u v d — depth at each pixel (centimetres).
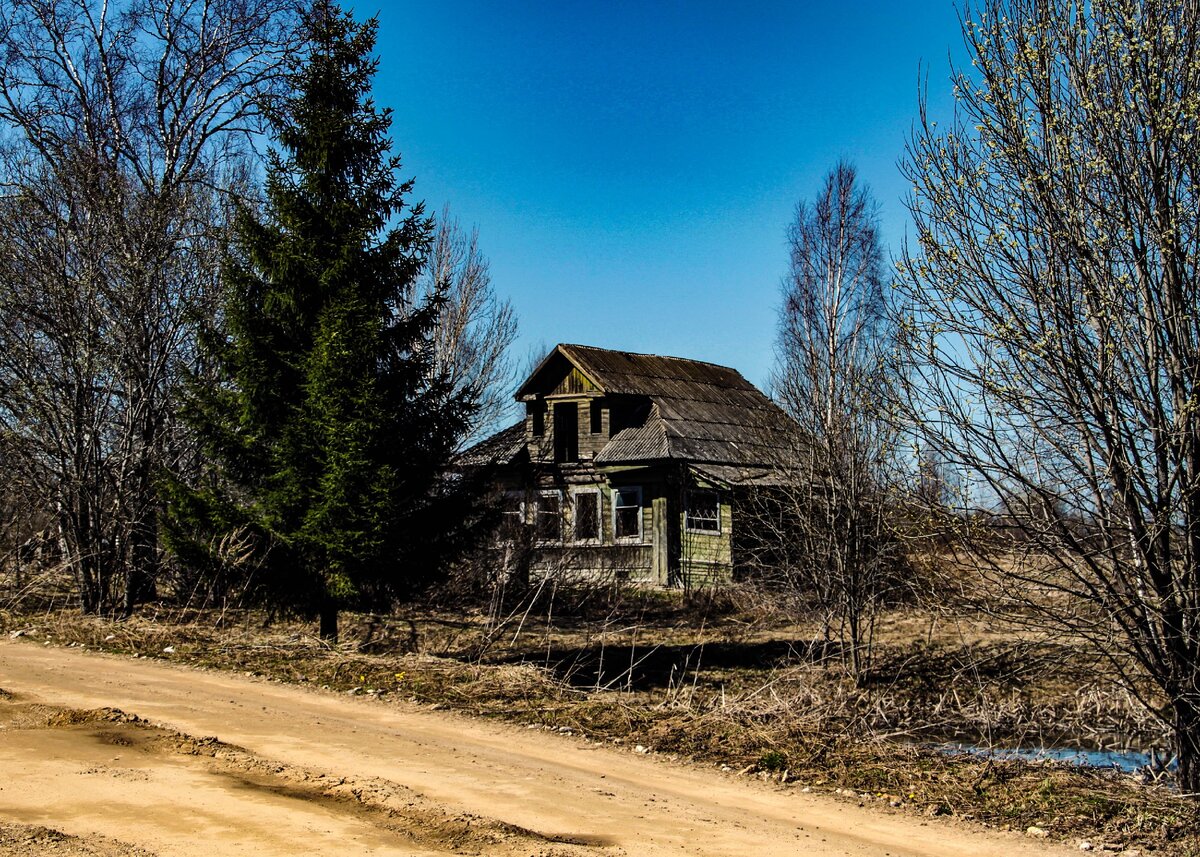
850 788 989
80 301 1892
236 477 1644
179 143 2344
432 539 1670
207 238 2084
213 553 1584
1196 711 949
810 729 1172
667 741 1135
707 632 2125
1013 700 1348
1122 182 949
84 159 2000
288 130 1711
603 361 3350
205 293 1988
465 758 989
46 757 858
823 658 1536
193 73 2350
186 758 895
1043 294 963
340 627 1975
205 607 1875
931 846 800
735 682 1571
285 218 1661
